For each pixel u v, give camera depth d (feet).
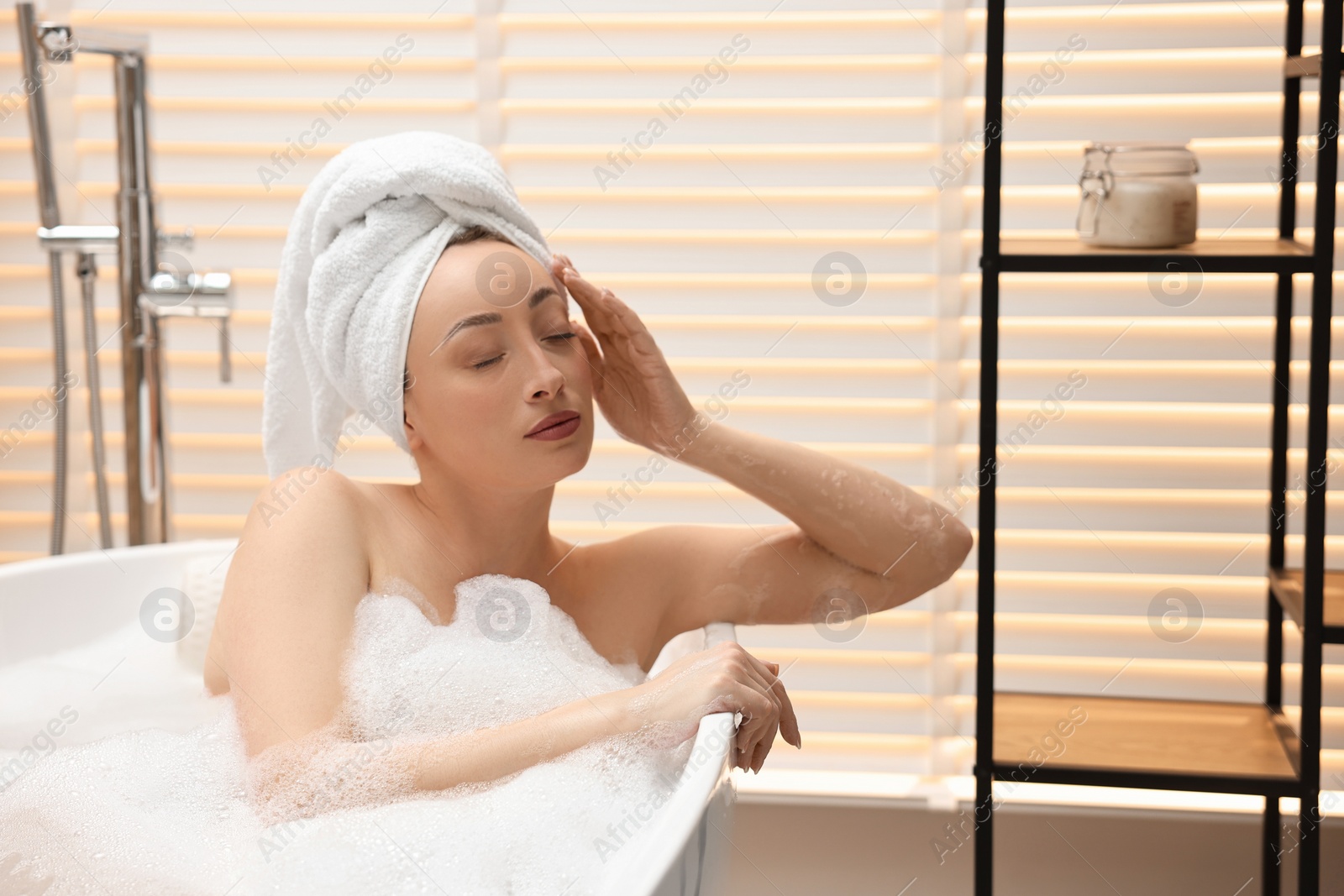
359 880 2.95
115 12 5.83
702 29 5.61
